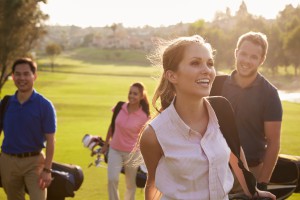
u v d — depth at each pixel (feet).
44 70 403.54
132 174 24.25
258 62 16.08
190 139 9.50
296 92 200.54
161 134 9.53
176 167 9.45
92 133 61.26
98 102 126.11
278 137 15.89
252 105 16.06
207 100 9.88
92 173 33.73
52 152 19.74
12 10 154.40
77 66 483.51
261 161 16.43
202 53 9.32
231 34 347.97
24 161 19.83
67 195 20.42
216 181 9.47
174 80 9.57
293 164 17.07
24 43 159.43
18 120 19.69
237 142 10.05
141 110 24.43
